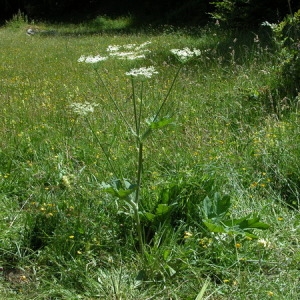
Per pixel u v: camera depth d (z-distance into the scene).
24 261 3.98
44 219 4.25
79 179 4.81
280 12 14.61
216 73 8.57
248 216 4.04
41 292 3.65
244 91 7.13
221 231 3.87
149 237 4.16
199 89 7.84
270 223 4.30
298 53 7.59
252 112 6.58
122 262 3.90
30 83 9.78
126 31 20.45
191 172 4.72
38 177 5.11
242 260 3.81
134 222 4.18
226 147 5.52
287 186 4.83
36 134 6.30
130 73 3.71
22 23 25.66
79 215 4.20
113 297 3.56
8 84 9.88
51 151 5.84
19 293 3.68
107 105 7.20
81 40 18.03
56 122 6.73
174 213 4.30
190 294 3.58
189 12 20.73
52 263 3.92
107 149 5.61
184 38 14.62
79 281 3.72
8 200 4.79
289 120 5.98
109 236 4.12
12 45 18.08
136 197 3.84
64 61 12.91
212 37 13.88
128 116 6.62
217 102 7.04
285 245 4.02
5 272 3.93
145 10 24.17
